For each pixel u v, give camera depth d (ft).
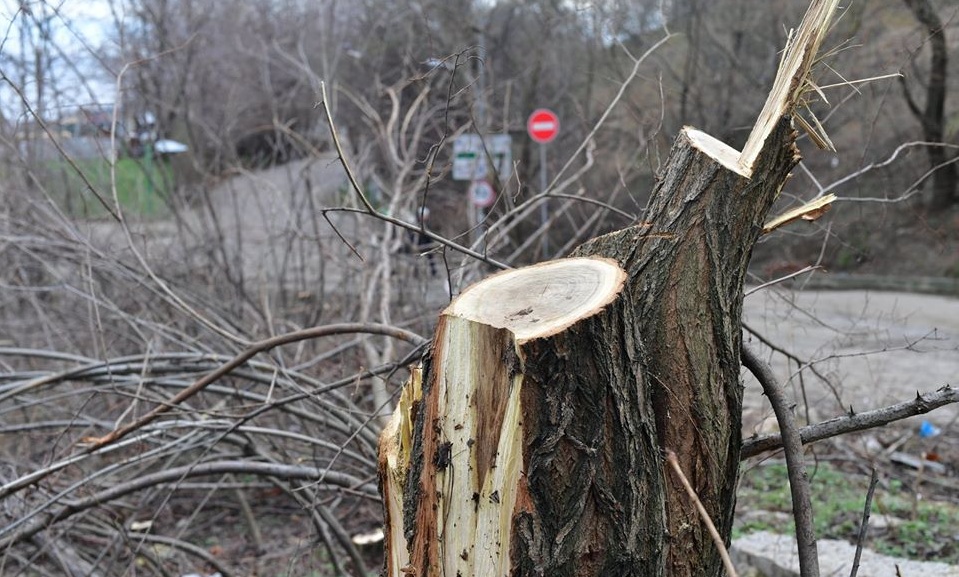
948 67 40.42
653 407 6.16
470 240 16.79
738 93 46.09
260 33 30.99
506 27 38.88
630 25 40.45
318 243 20.49
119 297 19.70
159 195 22.93
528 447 5.48
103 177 21.52
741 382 6.59
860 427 6.95
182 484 14.37
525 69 37.24
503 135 22.02
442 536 5.79
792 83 6.34
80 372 12.95
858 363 24.79
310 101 29.19
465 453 5.69
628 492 5.60
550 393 5.46
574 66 38.70
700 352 6.15
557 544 5.47
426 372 6.09
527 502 5.49
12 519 12.04
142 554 13.58
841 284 50.26
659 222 6.52
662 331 6.20
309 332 10.15
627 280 5.98
